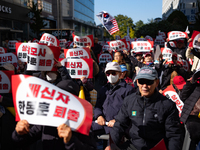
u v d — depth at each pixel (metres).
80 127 2.16
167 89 5.12
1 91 3.97
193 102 3.97
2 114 3.66
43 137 2.41
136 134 2.91
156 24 30.78
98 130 4.14
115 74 4.09
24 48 5.43
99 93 4.29
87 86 4.80
